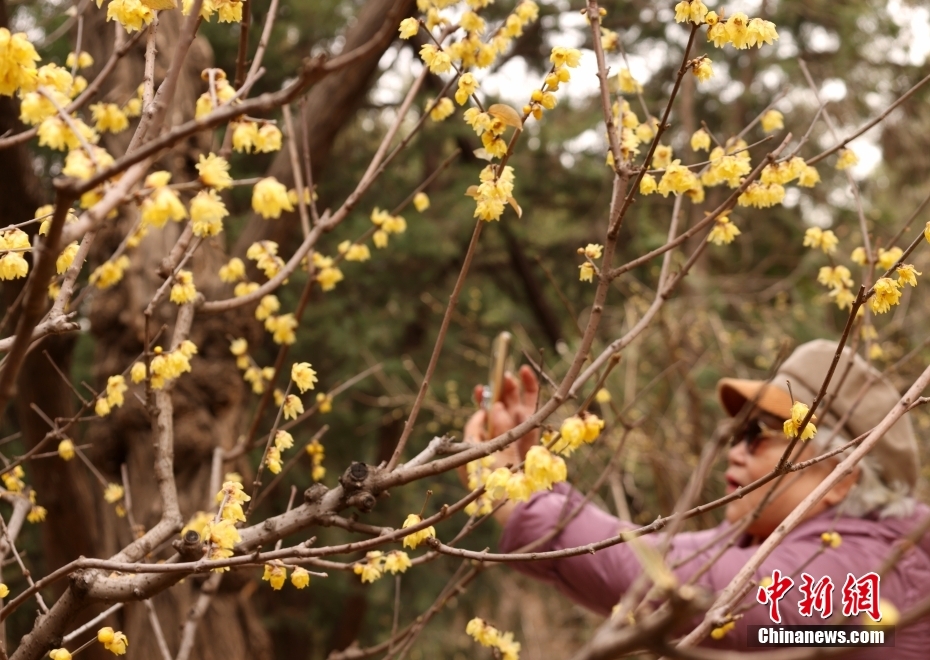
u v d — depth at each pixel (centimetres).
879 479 229
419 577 798
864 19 872
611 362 134
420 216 772
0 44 100
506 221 820
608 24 866
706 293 761
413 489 740
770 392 230
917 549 211
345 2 737
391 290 810
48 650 133
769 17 860
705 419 596
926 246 598
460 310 808
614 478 338
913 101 906
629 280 620
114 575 138
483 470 153
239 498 130
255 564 121
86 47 312
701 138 170
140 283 313
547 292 943
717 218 152
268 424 629
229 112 82
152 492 312
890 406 231
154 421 167
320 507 132
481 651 841
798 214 955
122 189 84
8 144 111
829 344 237
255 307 331
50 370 320
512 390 216
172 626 302
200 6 96
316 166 374
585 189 893
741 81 976
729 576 201
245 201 697
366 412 763
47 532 331
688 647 121
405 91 771
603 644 66
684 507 96
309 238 192
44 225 126
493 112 132
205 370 320
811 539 213
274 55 712
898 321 527
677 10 133
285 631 791
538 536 219
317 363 758
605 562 211
